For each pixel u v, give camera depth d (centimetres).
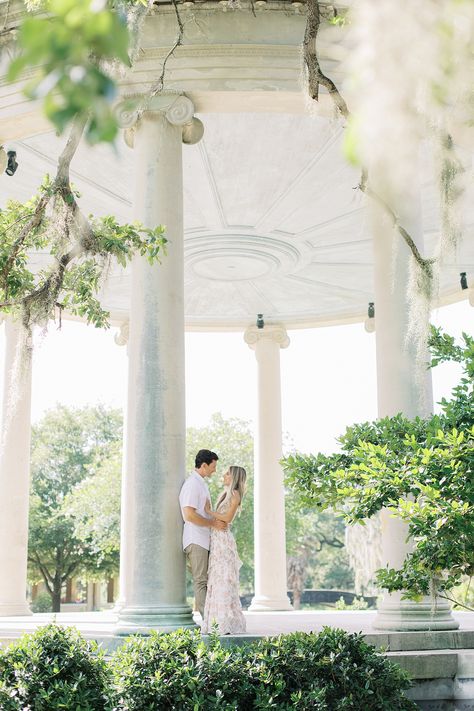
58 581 8725
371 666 1497
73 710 1377
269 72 1888
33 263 3306
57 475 9412
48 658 1438
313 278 3566
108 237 1595
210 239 3145
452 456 1095
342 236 3138
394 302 1961
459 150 1927
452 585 1216
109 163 2541
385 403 1956
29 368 1592
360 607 7600
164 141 1872
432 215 2925
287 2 1888
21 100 1944
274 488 3631
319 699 1380
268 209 2902
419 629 1839
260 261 3350
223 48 1889
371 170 696
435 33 553
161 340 1792
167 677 1430
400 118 523
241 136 2405
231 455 7812
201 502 1759
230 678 1430
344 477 1212
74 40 395
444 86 605
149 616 1681
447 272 3419
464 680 1678
